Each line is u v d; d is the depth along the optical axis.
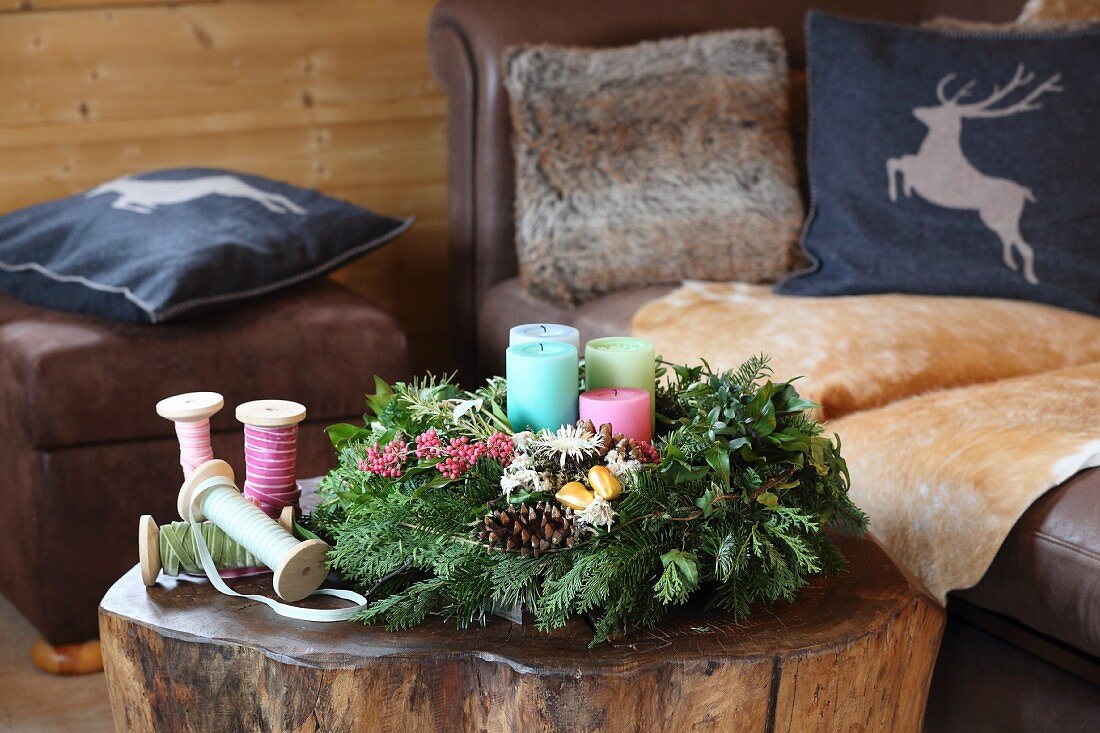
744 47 2.26
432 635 0.98
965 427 1.43
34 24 2.42
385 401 1.17
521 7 2.32
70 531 1.80
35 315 1.94
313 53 2.65
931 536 1.36
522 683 0.92
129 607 1.04
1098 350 1.76
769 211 2.19
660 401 1.17
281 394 1.93
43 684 1.81
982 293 1.99
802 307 1.89
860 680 0.99
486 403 1.15
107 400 1.79
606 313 2.01
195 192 2.17
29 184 2.49
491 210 2.35
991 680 1.39
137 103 2.54
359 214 2.23
